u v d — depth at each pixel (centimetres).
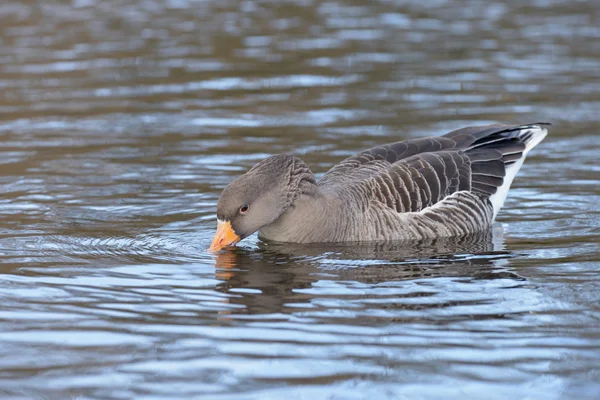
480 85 2325
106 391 900
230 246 1370
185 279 1214
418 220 1412
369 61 2570
